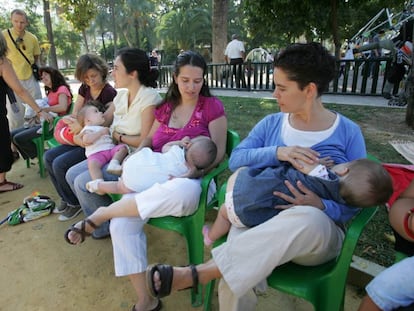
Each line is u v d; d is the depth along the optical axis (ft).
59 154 10.38
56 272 8.18
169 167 7.02
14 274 8.14
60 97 13.52
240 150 6.47
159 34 139.74
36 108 12.42
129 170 7.10
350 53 45.68
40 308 7.09
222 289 5.44
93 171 8.50
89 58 10.70
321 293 5.03
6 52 11.34
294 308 6.89
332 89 28.50
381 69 31.07
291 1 27.66
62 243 9.31
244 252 4.91
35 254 8.87
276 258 4.79
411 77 16.72
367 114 20.08
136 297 7.32
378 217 8.91
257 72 33.68
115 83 9.15
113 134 9.61
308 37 34.73
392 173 6.25
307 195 5.14
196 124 7.89
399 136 15.52
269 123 6.59
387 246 7.84
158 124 8.47
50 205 10.85
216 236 6.17
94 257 8.68
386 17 58.70
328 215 5.11
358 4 28.48
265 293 7.31
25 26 16.51
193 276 5.27
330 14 30.40
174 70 7.73
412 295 4.23
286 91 5.50
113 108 10.36
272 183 5.36
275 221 4.86
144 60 8.96
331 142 5.78
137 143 9.16
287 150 5.62
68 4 48.34
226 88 35.50
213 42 43.68
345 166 5.12
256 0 28.30
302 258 5.08
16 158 15.93
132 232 6.60
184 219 6.72
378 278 4.52
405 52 22.94
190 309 6.93
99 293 7.47
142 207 6.38
